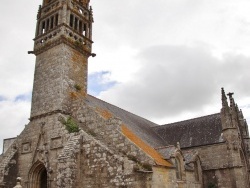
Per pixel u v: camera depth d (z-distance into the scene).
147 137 40.69
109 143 29.58
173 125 49.31
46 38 37.28
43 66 36.16
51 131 31.66
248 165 43.69
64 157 27.67
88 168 28.12
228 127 40.94
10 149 33.91
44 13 39.59
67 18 36.88
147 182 25.88
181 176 32.88
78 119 32.59
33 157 31.88
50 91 33.97
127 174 25.97
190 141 44.22
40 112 33.78
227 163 39.69
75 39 37.19
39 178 32.09
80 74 36.59
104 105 39.62
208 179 40.44
